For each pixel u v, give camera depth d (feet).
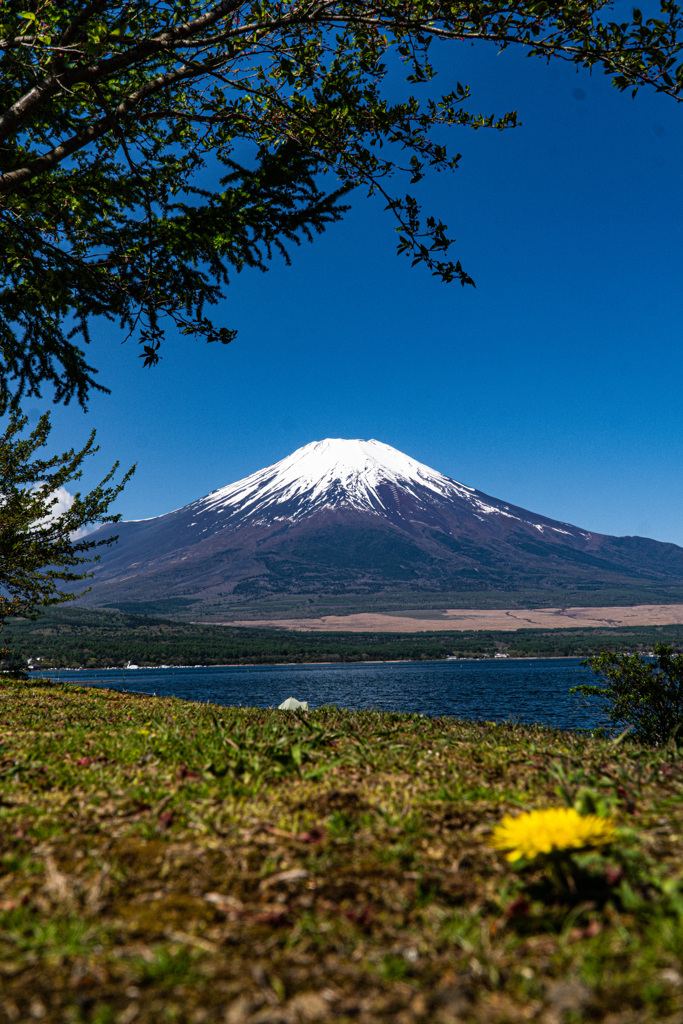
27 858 9.27
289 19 24.06
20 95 25.39
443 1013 5.56
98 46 20.40
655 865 8.27
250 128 27.12
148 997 5.83
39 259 24.17
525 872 8.66
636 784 12.89
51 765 15.89
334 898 8.07
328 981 6.17
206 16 23.30
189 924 7.36
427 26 23.66
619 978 5.84
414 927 7.29
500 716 118.21
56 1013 5.56
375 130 26.04
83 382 27.48
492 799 12.37
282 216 25.67
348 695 247.91
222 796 12.74
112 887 8.34
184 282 25.84
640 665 31.01
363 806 11.76
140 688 303.07
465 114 26.16
